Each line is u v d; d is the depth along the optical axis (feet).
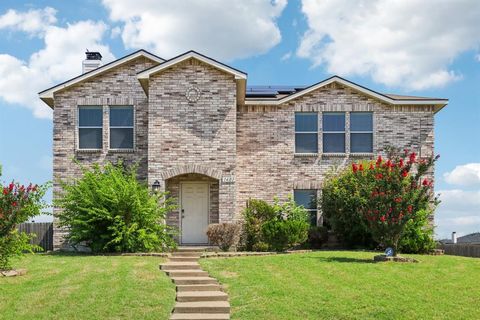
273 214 74.90
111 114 81.00
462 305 41.24
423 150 80.59
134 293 44.34
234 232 70.18
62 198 74.18
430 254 70.33
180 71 74.90
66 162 79.87
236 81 75.00
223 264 55.93
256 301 43.16
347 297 42.86
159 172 73.87
